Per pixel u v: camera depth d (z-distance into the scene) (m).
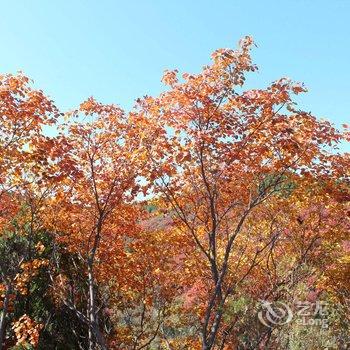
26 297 14.87
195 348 13.41
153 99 9.88
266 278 12.86
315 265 13.61
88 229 13.03
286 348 13.39
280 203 12.64
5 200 13.65
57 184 11.59
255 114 8.91
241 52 8.88
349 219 12.83
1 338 12.24
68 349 14.78
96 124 10.92
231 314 9.98
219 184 10.54
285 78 8.71
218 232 13.08
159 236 13.22
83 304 15.03
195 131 9.08
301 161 9.47
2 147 9.38
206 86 8.97
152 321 15.16
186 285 13.67
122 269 13.30
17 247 14.86
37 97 9.45
